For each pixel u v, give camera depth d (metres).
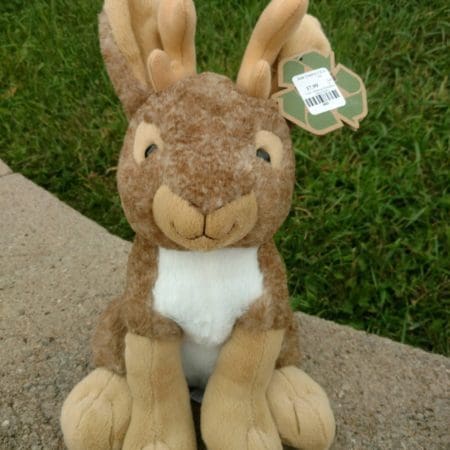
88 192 0.80
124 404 0.43
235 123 0.34
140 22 0.37
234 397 0.41
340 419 0.50
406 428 0.50
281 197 0.36
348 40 0.91
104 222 0.77
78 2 1.07
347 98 0.37
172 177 0.33
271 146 0.35
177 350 0.41
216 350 0.42
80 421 0.42
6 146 0.89
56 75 0.96
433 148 0.79
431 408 0.52
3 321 0.60
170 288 0.38
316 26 0.38
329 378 0.54
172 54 0.37
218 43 0.94
